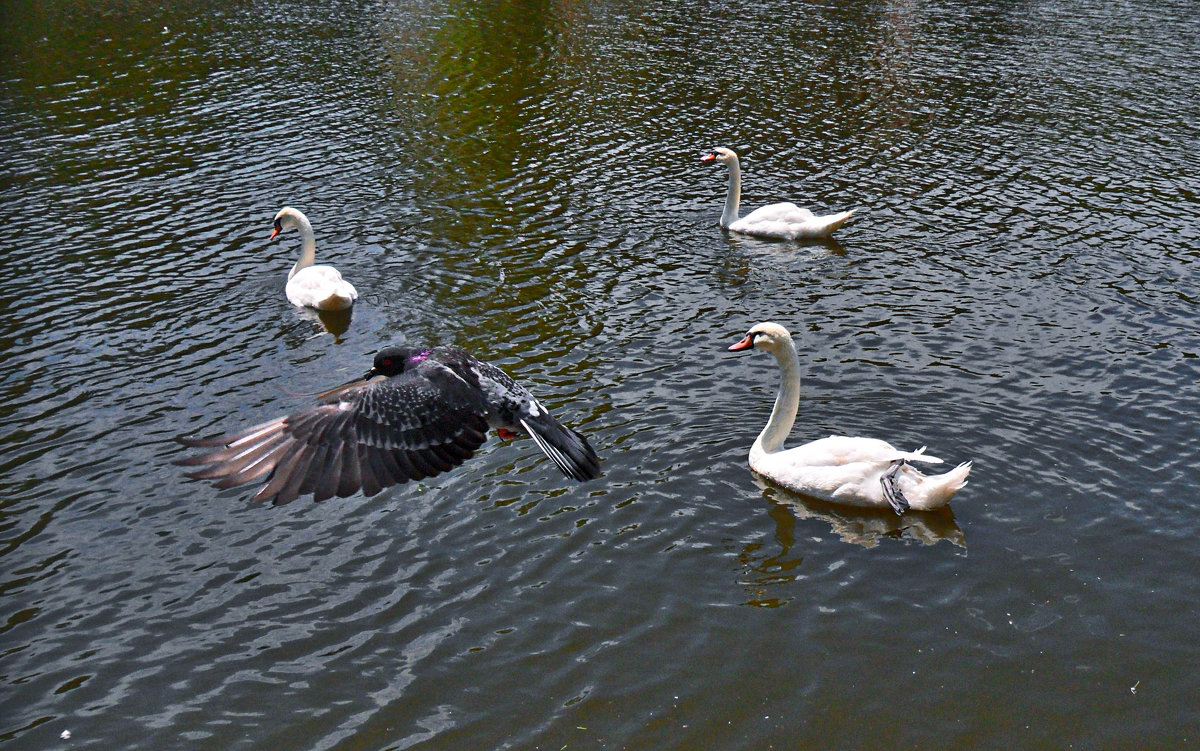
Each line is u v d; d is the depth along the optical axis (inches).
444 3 1760.6
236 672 388.5
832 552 454.9
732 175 843.4
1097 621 410.9
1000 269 762.8
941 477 473.1
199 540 465.4
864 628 409.7
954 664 390.9
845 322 678.5
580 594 427.8
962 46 1443.2
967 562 446.6
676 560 448.5
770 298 717.3
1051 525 469.7
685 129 1099.9
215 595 430.0
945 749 354.6
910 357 628.1
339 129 1087.0
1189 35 1509.6
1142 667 388.5
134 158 997.8
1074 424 547.8
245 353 641.0
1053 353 629.6
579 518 476.1
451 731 361.1
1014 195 914.1
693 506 485.1
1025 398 576.1
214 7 1702.8
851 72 1310.3
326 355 637.3
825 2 1739.7
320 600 426.3
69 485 504.7
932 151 1031.0
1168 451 522.0
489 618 414.9
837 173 976.3
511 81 1274.6
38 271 756.6
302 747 354.6
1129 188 928.3
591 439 536.1
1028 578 435.8
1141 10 1678.2
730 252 804.0
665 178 963.3
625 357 627.2
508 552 453.7
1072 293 719.1
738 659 393.7
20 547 459.2
